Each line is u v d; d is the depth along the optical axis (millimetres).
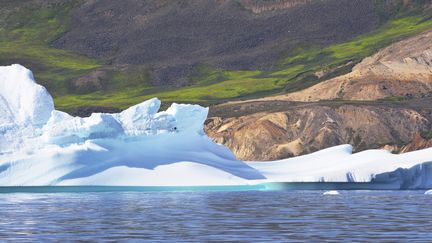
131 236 136375
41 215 172875
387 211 183375
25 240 131500
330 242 128625
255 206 197625
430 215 172875
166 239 132375
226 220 162750
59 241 130250
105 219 164250
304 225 153000
